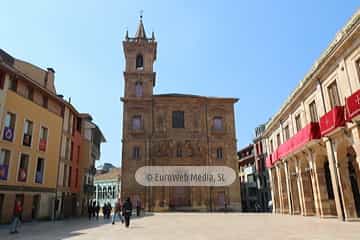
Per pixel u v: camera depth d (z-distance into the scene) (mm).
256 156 58406
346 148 19500
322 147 22297
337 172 19562
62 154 32469
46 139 29453
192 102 48781
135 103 47594
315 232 12844
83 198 39750
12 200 23984
